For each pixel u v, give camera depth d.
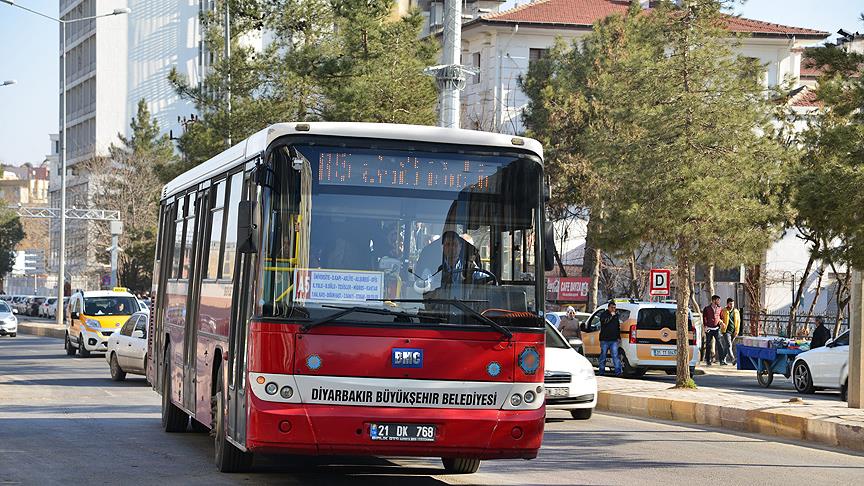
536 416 12.34
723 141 28.69
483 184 12.66
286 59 43.84
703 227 28.38
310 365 11.98
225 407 13.94
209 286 15.73
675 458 17.64
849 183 19.95
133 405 24.59
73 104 136.00
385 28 42.34
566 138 50.84
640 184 28.77
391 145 12.53
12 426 20.16
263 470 14.79
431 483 14.02
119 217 91.06
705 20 29.27
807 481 15.37
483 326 12.28
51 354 47.28
